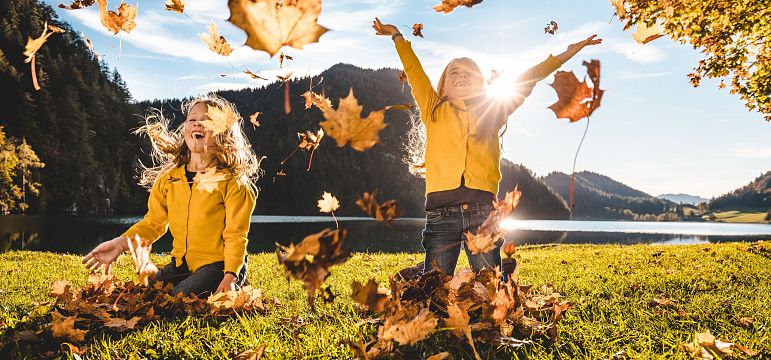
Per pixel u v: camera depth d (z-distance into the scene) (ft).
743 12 24.64
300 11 2.42
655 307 9.11
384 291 7.29
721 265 16.76
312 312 8.61
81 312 7.99
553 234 134.51
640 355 6.24
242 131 9.57
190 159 9.65
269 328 7.57
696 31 25.79
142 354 6.54
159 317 8.21
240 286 9.39
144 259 6.94
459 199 7.98
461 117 8.25
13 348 6.70
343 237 3.52
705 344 6.40
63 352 6.56
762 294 10.44
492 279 7.00
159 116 10.12
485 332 6.66
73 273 15.39
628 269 16.20
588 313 8.60
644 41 3.90
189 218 9.27
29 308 9.44
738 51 27.63
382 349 5.77
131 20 4.45
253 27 2.43
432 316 5.48
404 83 9.05
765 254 20.45
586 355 6.33
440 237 8.17
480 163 8.06
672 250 23.76
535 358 6.25
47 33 3.87
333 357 6.29
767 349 6.42
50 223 115.65
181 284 9.08
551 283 12.76
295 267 3.45
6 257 20.63
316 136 5.53
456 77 8.86
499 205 6.05
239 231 9.12
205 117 9.04
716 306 9.02
